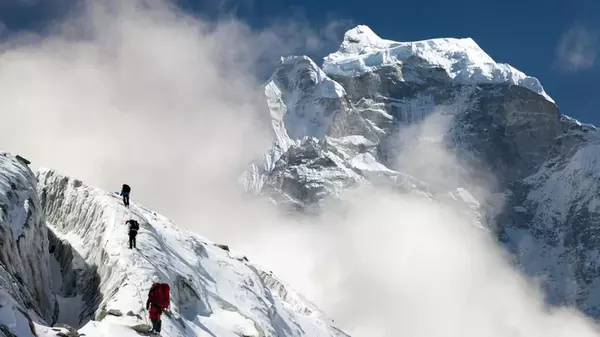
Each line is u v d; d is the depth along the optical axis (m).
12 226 46.59
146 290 44.53
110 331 36.56
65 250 54.84
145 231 54.75
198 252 63.41
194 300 50.22
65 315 48.47
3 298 32.25
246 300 60.62
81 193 60.50
